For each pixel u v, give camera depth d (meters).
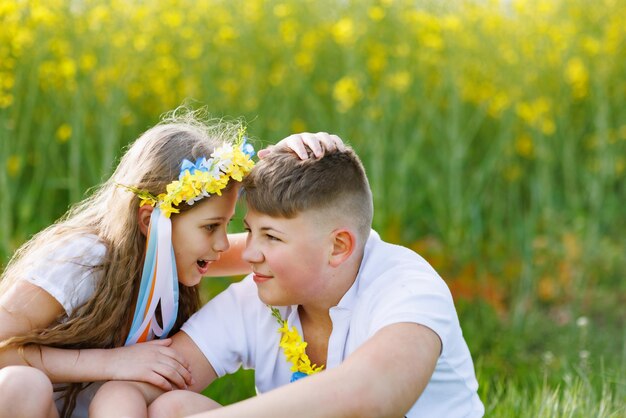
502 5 4.81
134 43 4.18
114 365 1.86
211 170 1.85
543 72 4.79
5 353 1.87
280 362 1.99
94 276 1.94
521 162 4.83
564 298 3.99
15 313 1.88
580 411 2.32
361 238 1.87
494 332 3.63
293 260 1.80
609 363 3.16
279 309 1.99
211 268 2.20
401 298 1.71
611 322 3.74
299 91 4.69
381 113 4.31
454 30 4.40
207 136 2.09
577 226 4.42
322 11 4.80
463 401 1.86
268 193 1.79
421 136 4.38
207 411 1.61
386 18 4.62
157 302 1.94
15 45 3.84
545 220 4.49
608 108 4.88
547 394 2.52
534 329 3.62
